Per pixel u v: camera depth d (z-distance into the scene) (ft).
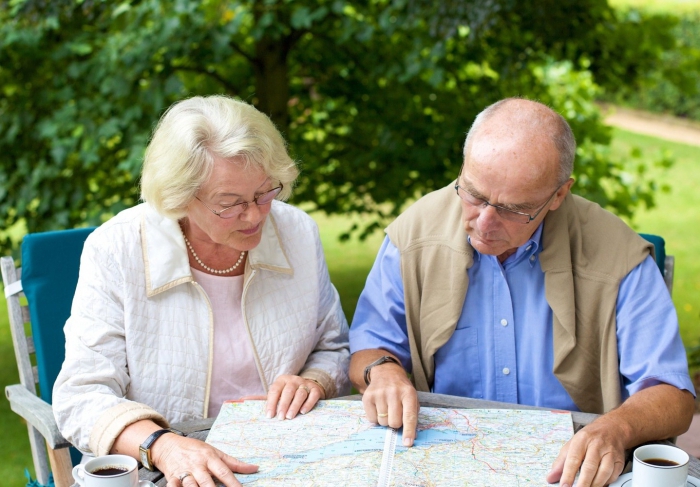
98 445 5.73
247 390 6.97
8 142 14.07
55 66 14.26
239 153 5.92
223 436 5.60
